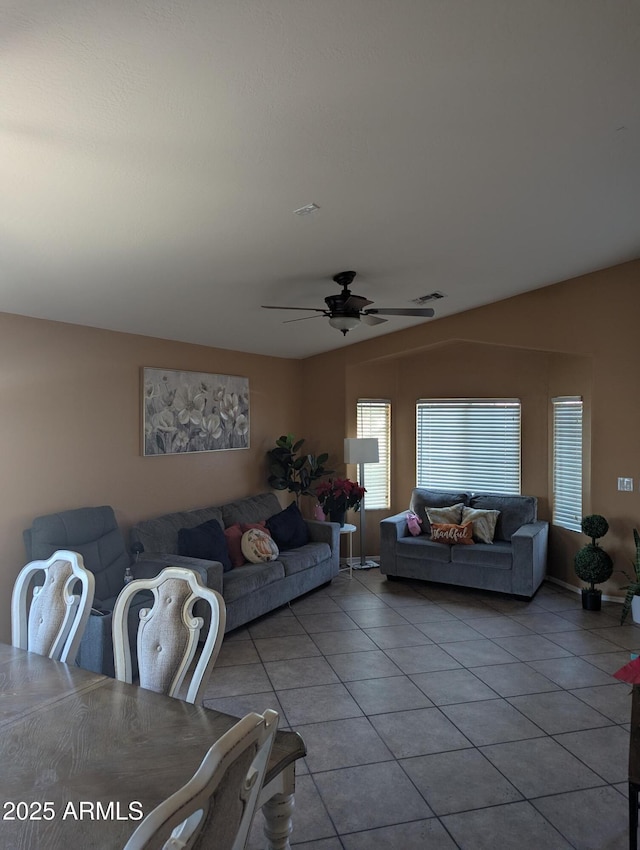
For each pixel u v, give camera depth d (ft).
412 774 8.67
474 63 5.85
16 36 4.71
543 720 10.24
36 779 4.58
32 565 8.38
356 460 20.15
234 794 3.37
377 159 7.68
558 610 16.21
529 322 17.51
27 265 10.00
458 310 18.26
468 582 17.74
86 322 13.85
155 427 15.98
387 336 20.39
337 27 5.07
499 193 9.42
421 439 21.90
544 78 6.26
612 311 16.29
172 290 12.49
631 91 6.68
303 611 16.29
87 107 5.79
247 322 16.14
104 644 11.01
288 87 5.85
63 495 13.51
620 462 16.31
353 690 11.40
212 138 6.63
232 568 15.71
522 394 20.03
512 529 18.72
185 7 4.61
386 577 19.83
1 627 12.13
